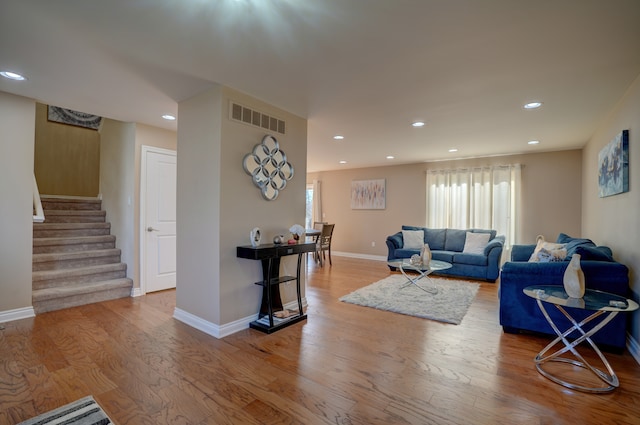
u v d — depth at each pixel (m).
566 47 2.16
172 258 4.60
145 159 4.28
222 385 2.11
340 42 2.12
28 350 2.59
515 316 3.01
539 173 5.84
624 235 2.96
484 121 3.88
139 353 2.56
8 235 3.22
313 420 1.76
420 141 5.00
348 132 4.47
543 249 3.44
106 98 3.22
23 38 2.08
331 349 2.68
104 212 4.94
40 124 5.73
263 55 2.31
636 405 1.91
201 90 2.99
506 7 1.72
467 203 6.47
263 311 3.29
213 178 2.93
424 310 3.70
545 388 2.10
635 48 2.16
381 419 1.78
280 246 3.11
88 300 3.85
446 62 2.39
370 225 7.89
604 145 3.79
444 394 2.03
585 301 2.25
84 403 1.90
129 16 1.83
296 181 3.71
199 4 1.72
